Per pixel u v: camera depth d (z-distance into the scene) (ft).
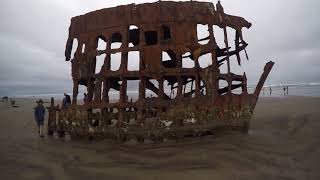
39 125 38.14
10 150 28.12
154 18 27.22
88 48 30.12
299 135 29.12
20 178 19.34
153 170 19.74
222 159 21.29
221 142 25.99
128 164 21.36
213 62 27.73
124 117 27.68
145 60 27.22
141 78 27.27
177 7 27.20
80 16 31.24
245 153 22.71
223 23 29.30
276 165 19.92
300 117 41.93
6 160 24.11
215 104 27.63
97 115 29.25
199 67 27.17
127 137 27.02
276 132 31.09
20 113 73.10
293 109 55.67
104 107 28.19
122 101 27.61
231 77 29.58
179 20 27.04
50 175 19.81
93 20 29.89
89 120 29.55
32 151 27.32
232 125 29.01
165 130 26.30
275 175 18.08
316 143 25.41
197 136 26.73
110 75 28.22
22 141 33.01
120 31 28.12
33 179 19.07
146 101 26.84
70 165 21.97
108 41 28.60
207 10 27.89
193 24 27.27
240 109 30.22
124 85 27.89
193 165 20.26
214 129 27.45
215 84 27.63
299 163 20.25
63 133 32.55
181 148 24.39
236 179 17.57
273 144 25.48
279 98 105.29
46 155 25.48
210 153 22.77
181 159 21.65
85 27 30.58
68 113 31.22
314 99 86.89
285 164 20.10
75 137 30.30
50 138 34.12
